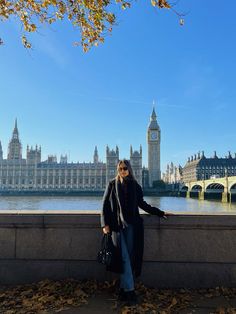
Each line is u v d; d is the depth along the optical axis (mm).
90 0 4137
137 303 3234
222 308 3090
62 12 4355
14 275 3902
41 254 3916
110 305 3178
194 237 3811
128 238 3322
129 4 4168
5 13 4332
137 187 3426
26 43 4656
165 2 3891
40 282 3807
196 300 3354
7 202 75188
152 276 3812
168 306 3182
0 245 3939
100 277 3859
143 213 3943
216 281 3754
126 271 3262
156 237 3840
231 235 3775
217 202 68250
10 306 3182
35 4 4262
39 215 3916
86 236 3895
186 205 60031
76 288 3615
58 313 2988
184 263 3801
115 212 3312
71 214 3902
